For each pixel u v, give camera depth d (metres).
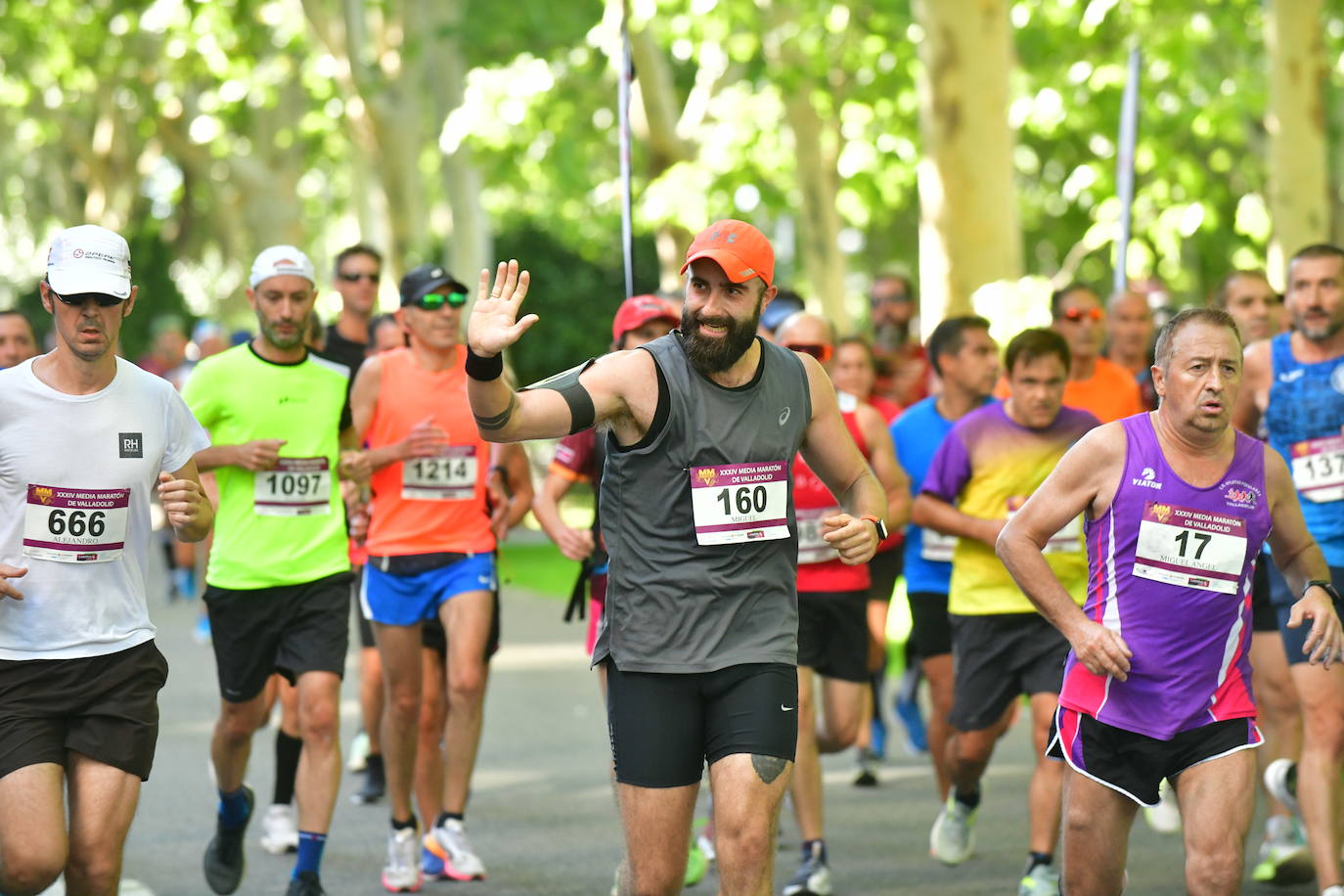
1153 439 11.02
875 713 21.80
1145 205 41.56
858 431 16.05
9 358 17.56
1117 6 39.00
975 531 15.41
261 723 15.27
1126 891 15.28
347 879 15.88
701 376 10.44
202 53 56.00
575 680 27.39
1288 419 14.86
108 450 11.12
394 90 53.16
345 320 21.55
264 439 15.08
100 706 11.12
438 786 16.45
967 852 16.19
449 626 15.86
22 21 61.97
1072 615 11.05
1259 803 19.25
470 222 53.75
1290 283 14.77
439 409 16.11
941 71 30.75
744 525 10.40
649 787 10.38
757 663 10.39
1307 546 11.45
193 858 16.72
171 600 37.75
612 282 61.69
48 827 10.67
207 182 79.12
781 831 17.94
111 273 10.89
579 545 15.94
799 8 43.00
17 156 96.12
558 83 49.50
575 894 15.30
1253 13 41.66
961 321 18.05
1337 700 13.95
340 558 15.20
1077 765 11.15
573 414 10.14
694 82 55.88
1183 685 10.93
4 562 11.01
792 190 49.28
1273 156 34.59
